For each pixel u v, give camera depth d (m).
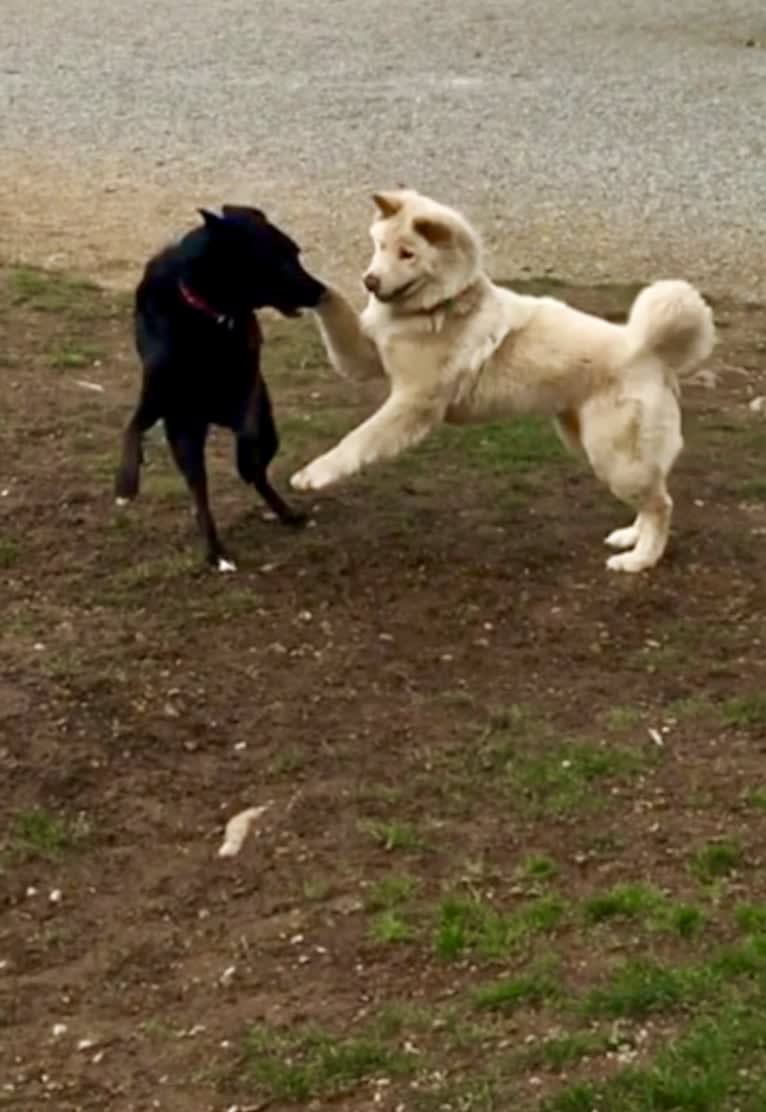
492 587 4.71
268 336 6.58
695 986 3.32
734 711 4.18
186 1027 3.35
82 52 13.34
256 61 12.95
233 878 3.71
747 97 11.62
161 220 8.30
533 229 8.40
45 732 4.09
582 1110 3.09
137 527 5.00
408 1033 3.28
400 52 13.30
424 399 4.66
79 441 5.55
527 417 4.91
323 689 4.28
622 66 12.68
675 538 4.97
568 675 4.35
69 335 6.51
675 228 8.47
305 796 3.91
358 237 8.14
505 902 3.59
